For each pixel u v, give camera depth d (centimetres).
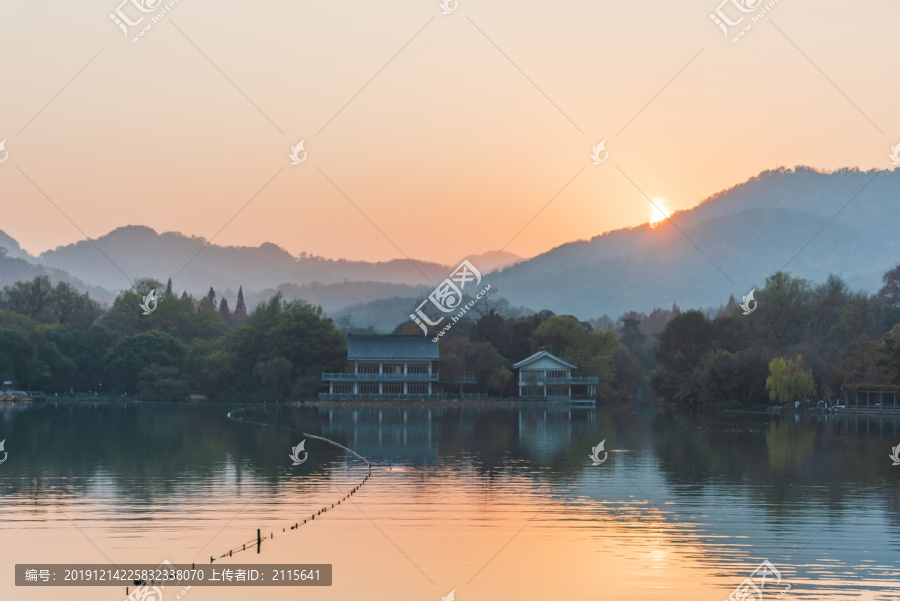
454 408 11631
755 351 11375
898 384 9312
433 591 2436
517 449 5806
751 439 6606
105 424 7900
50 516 3306
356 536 3028
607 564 2691
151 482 4147
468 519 3309
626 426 8131
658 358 12750
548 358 12950
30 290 15038
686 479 4325
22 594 2398
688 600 2364
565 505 3600
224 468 4700
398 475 4456
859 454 5484
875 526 3200
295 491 3916
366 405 11838
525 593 2414
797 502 3678
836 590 2444
